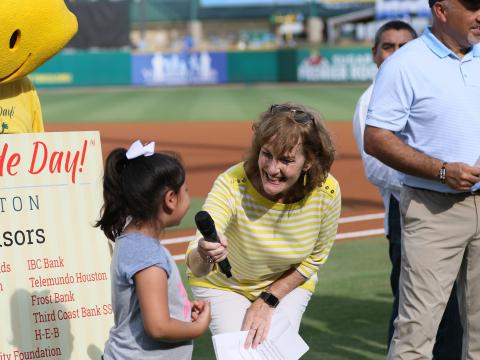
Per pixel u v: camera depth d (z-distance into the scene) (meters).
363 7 46.94
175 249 9.06
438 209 4.63
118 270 3.54
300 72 43.66
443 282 4.67
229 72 44.22
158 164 3.52
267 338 4.40
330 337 6.48
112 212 3.57
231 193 4.36
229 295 4.63
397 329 4.75
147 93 37.69
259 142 4.17
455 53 4.61
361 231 10.18
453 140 4.59
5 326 4.54
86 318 4.70
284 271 4.65
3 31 4.85
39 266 4.63
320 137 4.17
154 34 54.50
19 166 4.62
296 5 47.72
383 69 4.69
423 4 43.97
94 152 4.79
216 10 47.22
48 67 41.66
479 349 4.88
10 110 5.25
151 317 3.44
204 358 6.09
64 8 5.37
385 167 5.54
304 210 4.39
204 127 23.20
